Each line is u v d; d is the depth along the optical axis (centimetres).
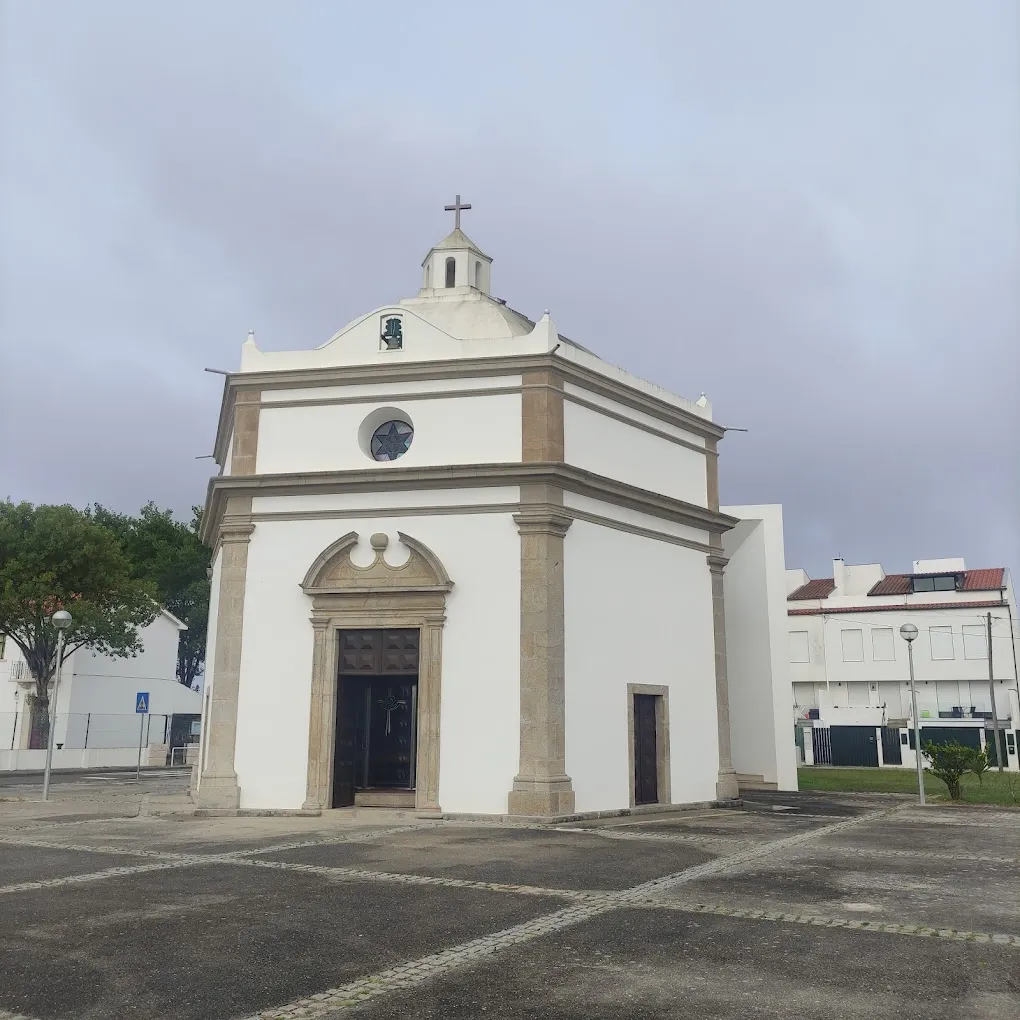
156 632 4812
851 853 1306
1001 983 682
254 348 1983
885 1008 626
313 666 1805
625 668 1914
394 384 1908
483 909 915
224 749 1797
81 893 984
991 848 1362
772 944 788
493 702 1734
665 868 1165
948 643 5016
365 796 1836
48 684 3906
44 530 3797
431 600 1786
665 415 2139
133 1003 633
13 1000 638
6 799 2178
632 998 645
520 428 1844
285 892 990
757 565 2556
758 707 2502
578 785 1761
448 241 2375
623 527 1964
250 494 1892
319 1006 628
